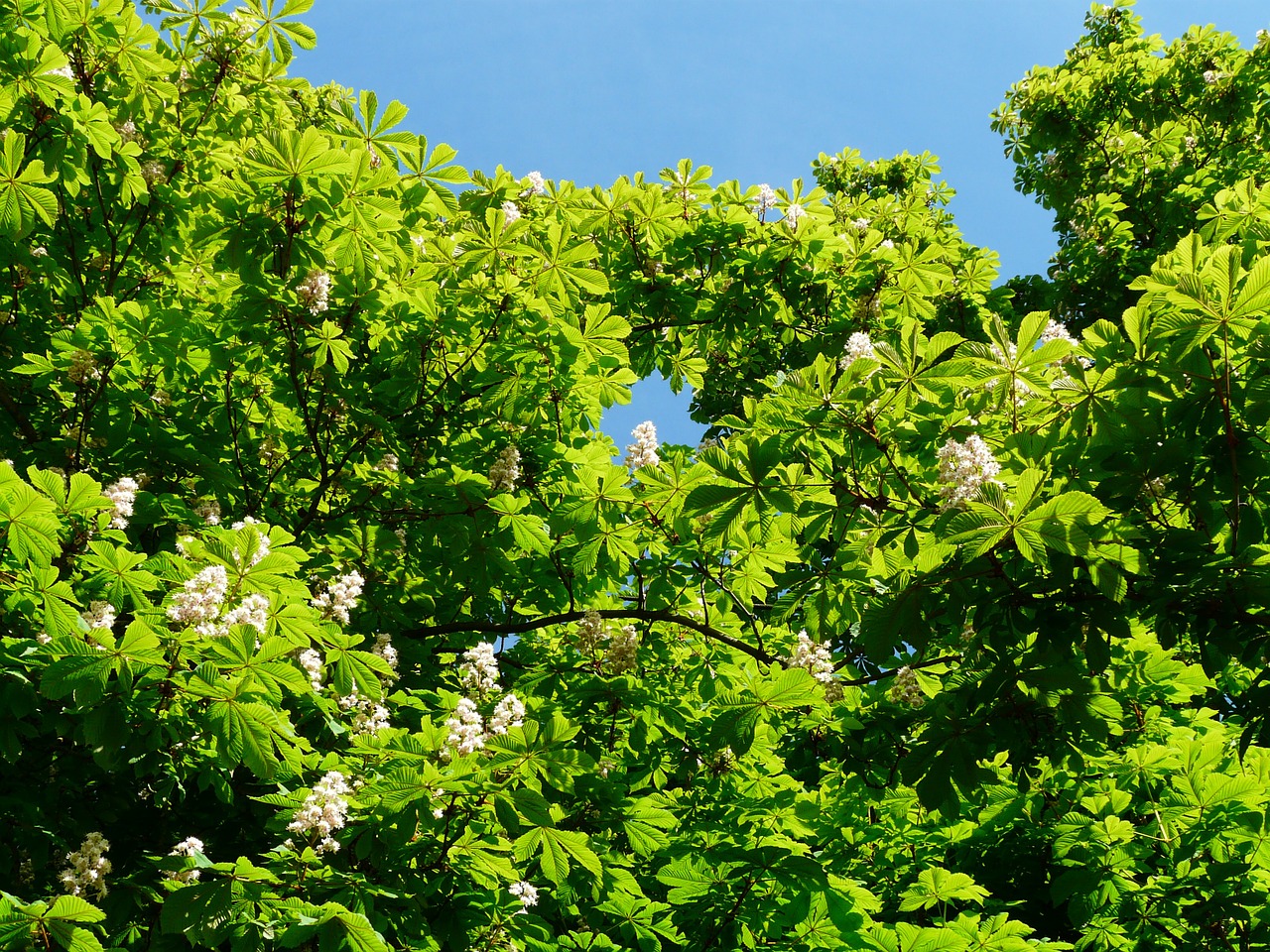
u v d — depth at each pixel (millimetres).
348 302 6809
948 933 6191
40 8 6977
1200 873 6598
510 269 7449
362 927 4301
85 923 4426
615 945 5984
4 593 4520
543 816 4656
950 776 4691
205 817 5652
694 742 6570
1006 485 4539
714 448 5008
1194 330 4180
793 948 6449
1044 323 4551
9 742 4562
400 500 7145
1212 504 4520
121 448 6512
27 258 6449
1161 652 6848
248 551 4695
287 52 8211
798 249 9875
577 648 6555
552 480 7238
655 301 9875
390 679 5898
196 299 7617
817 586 5320
